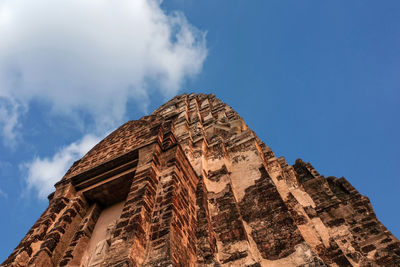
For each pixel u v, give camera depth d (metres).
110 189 10.44
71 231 9.40
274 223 8.09
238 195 9.72
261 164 10.88
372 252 8.88
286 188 10.48
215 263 6.91
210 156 12.30
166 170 8.80
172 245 6.34
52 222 9.33
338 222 10.04
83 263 8.49
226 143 13.32
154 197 7.88
